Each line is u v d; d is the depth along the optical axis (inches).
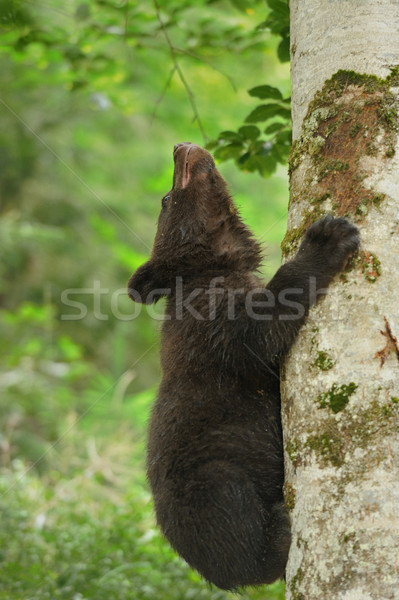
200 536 171.6
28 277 628.7
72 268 632.4
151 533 280.2
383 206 138.7
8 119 609.0
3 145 613.6
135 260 520.1
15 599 240.1
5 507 307.4
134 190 659.4
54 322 598.9
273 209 615.8
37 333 594.6
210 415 179.5
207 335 182.5
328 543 123.1
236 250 209.5
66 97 611.5
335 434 128.8
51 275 627.8
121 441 413.4
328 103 149.9
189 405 181.6
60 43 317.4
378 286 134.2
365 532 120.0
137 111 578.6
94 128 666.2
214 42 324.5
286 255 157.6
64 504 328.2
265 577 167.2
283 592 240.1
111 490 374.9
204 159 215.5
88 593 237.9
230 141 247.0
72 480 363.9
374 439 125.0
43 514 311.4
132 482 378.3
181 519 174.4
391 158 140.9
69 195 640.4
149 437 192.4
